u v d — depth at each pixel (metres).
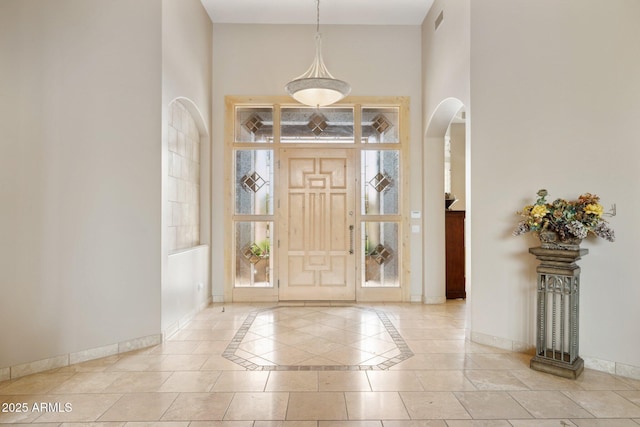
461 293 5.48
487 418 2.30
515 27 3.39
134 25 3.47
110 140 3.33
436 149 5.25
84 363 3.13
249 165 5.43
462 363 3.14
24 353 2.90
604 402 2.49
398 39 5.37
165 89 3.71
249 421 2.27
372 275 5.41
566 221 2.85
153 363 3.13
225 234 5.30
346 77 5.34
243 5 4.89
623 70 2.88
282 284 5.34
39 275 2.98
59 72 3.07
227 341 3.68
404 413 2.36
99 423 2.24
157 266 3.59
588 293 3.03
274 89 5.33
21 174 2.90
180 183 4.37
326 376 2.89
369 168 5.43
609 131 2.94
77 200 3.16
